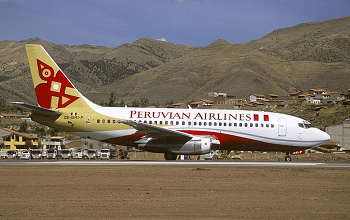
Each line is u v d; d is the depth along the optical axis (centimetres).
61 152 9200
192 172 3578
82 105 5256
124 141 5200
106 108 5269
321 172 3769
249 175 3441
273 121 5366
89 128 5188
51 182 2934
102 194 2472
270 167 4169
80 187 2719
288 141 5359
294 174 3566
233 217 1927
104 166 4078
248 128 5288
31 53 5247
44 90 5250
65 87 5253
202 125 5228
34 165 4169
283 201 2327
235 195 2492
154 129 4928
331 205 2242
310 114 16475
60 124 5209
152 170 3703
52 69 5253
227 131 5250
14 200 2273
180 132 4938
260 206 2175
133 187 2738
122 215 1942
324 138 5403
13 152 9112
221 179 3188
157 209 2072
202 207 2128
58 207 2100
